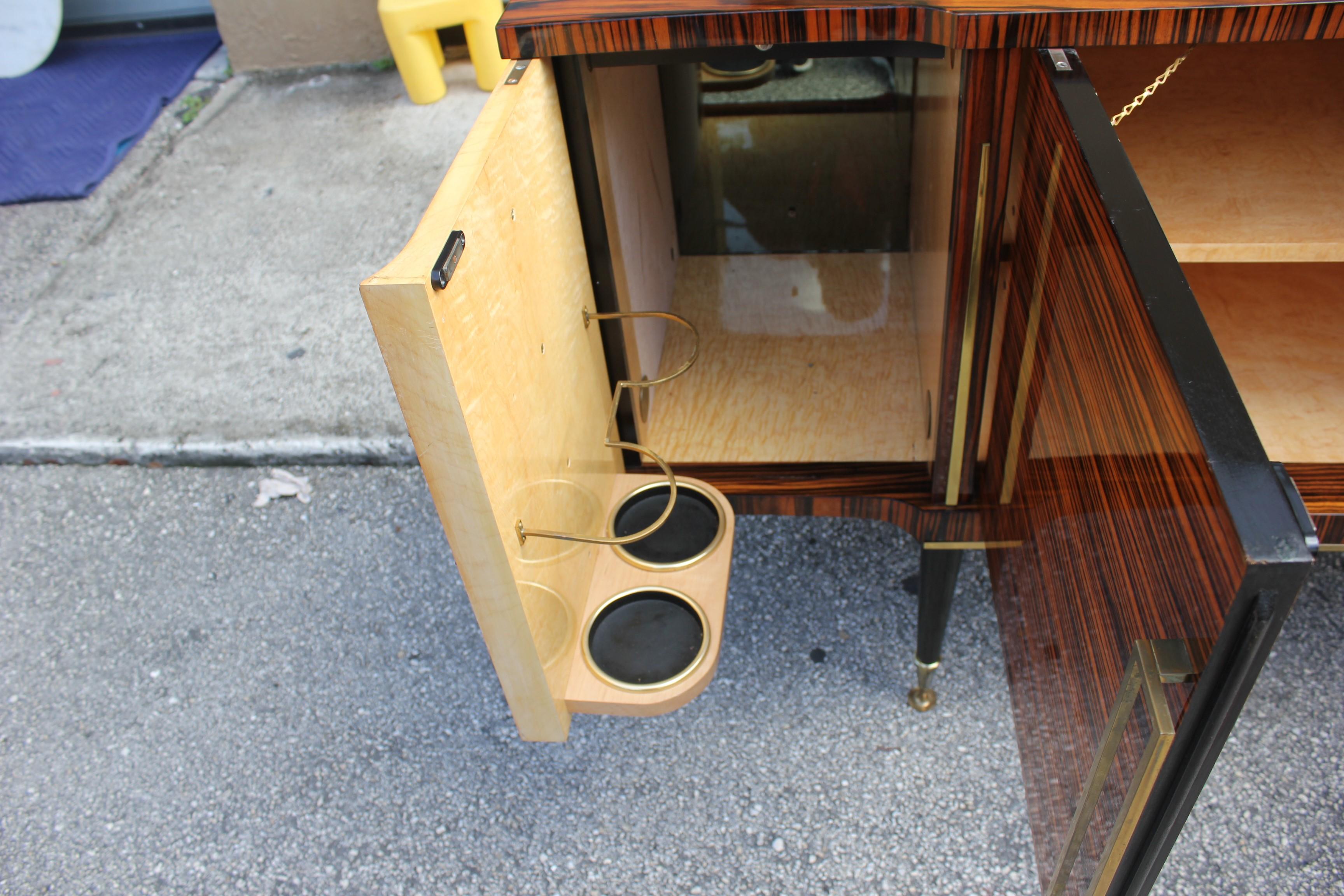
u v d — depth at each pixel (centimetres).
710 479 110
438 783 123
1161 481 52
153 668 141
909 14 72
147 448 172
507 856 114
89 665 142
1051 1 70
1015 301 87
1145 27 68
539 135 78
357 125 261
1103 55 110
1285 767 113
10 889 116
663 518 86
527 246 75
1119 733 59
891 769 118
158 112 276
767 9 74
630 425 113
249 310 201
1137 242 56
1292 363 108
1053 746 79
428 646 140
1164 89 104
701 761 121
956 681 126
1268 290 118
